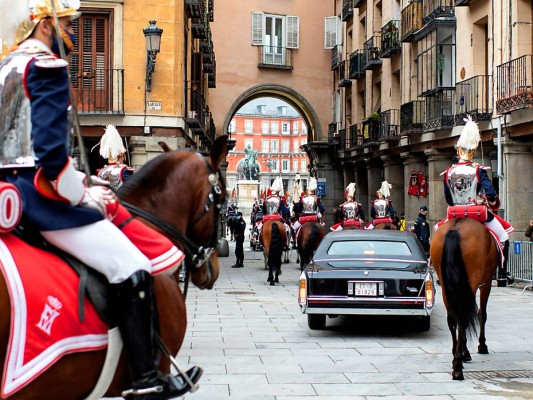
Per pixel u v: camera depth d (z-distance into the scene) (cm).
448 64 2377
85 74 1931
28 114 318
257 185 6300
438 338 1028
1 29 343
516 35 1905
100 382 342
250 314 1281
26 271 312
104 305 338
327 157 4141
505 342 997
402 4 3014
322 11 4197
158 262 362
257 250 3484
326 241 1120
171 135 1964
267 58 4084
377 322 1187
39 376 313
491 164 2047
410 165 2811
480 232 822
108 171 1281
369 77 3541
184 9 2209
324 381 757
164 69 1952
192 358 878
